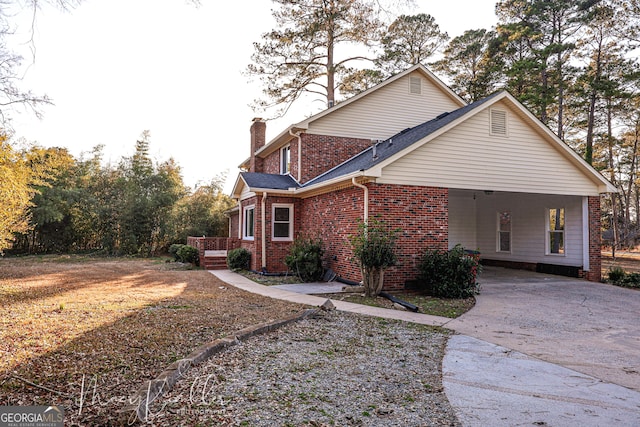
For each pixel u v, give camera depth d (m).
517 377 4.74
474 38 27.42
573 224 14.02
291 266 13.08
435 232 11.24
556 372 4.94
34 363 4.53
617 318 8.09
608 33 24.89
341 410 3.66
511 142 12.36
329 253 13.05
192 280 13.20
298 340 5.98
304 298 9.68
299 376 4.48
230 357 5.02
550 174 12.86
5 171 10.82
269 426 3.27
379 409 3.72
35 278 12.94
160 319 6.92
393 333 6.64
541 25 25.28
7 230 12.09
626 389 4.41
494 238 17.72
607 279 13.24
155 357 4.88
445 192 11.44
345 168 13.70
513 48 26.00
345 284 11.94
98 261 20.89
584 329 7.20
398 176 10.95
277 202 15.23
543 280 13.26
